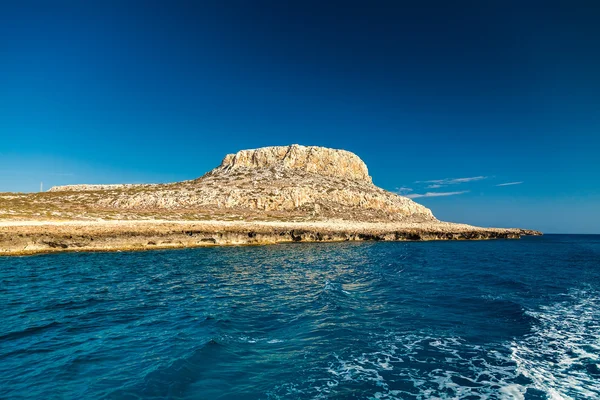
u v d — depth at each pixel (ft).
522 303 68.69
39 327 50.16
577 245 319.47
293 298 70.38
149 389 32.17
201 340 44.62
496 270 117.08
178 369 36.06
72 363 37.86
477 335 49.83
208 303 65.36
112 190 313.94
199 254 150.30
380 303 67.46
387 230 272.72
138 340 45.03
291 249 181.27
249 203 303.27
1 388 32.37
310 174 402.31
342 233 248.52
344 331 50.29
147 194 293.02
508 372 38.40
